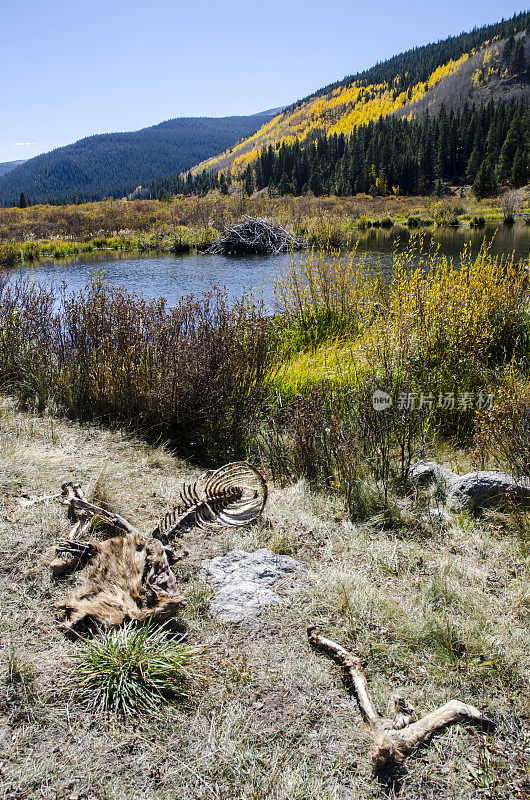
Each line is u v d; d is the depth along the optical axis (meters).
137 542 2.68
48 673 2.04
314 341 7.45
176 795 1.66
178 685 2.06
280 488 4.00
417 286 6.23
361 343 6.23
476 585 2.78
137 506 3.33
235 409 4.91
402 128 117.19
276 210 40.53
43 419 4.79
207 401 4.71
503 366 5.80
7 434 4.20
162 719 1.92
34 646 2.16
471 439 4.95
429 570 2.90
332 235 26.73
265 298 12.51
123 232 36.38
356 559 2.99
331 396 5.11
